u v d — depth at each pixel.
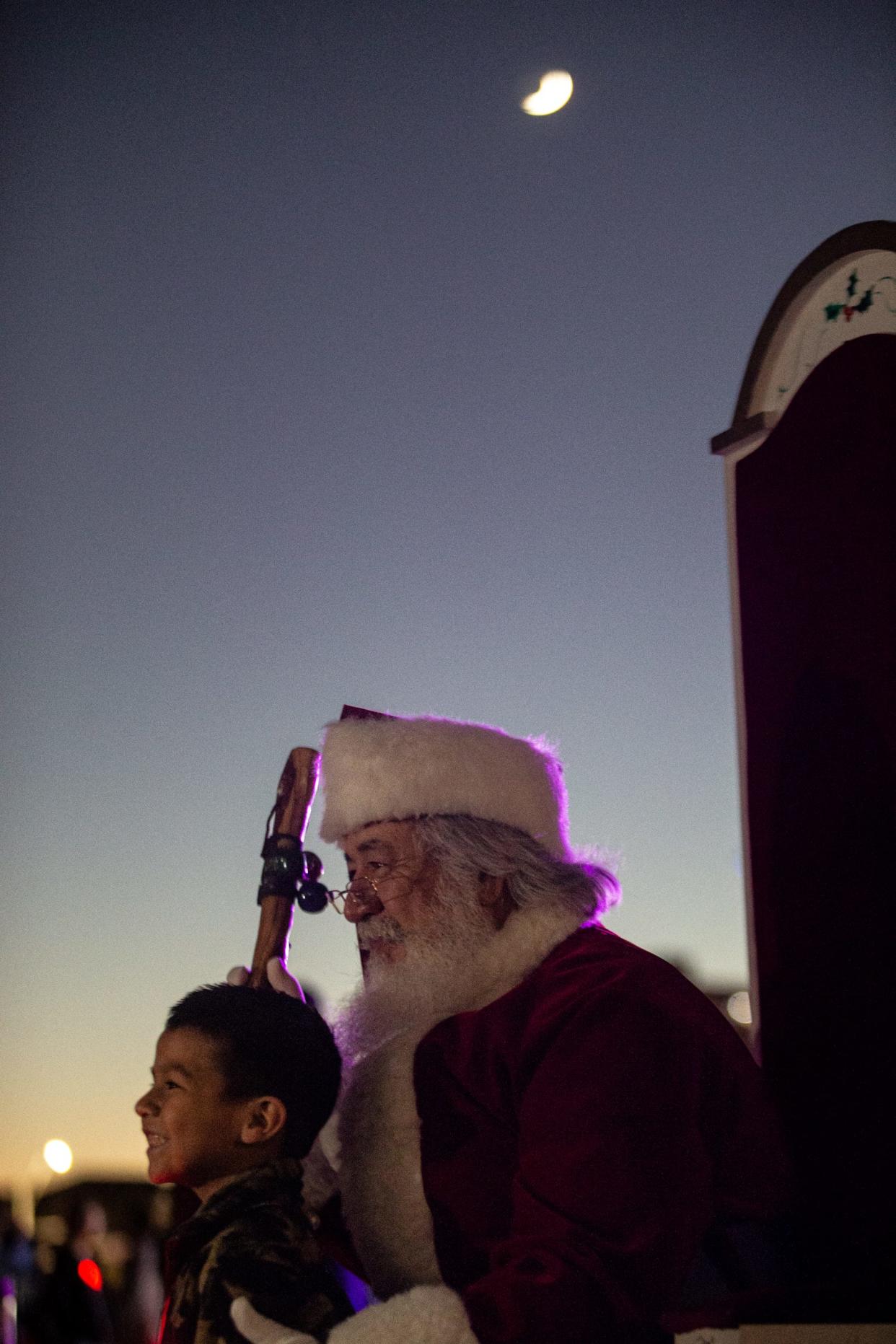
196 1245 1.53
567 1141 1.54
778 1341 1.52
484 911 1.86
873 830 1.78
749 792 2.01
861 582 1.85
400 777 1.86
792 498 2.00
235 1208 1.55
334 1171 1.82
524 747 1.98
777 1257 1.72
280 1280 1.50
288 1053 1.63
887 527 1.82
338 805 1.90
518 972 1.80
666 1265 1.48
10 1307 3.76
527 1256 1.46
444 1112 1.71
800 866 1.89
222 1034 1.63
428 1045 1.76
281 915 1.95
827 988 1.81
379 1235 1.72
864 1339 1.56
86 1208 4.06
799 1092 1.82
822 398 1.97
